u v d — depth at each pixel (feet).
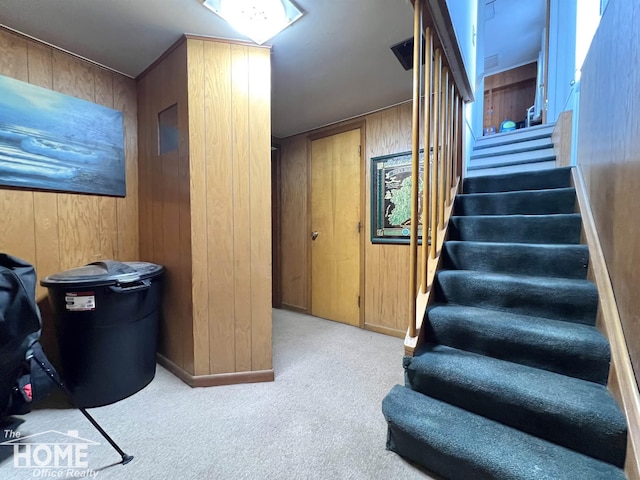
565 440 3.38
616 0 4.22
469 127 10.57
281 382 6.21
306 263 11.50
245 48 5.86
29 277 4.00
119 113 6.80
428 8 4.48
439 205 6.52
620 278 3.80
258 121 6.04
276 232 12.46
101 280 5.08
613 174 4.19
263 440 4.45
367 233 9.65
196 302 5.90
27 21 5.10
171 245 6.31
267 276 6.28
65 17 5.01
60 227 6.03
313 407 5.31
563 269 5.13
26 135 5.48
